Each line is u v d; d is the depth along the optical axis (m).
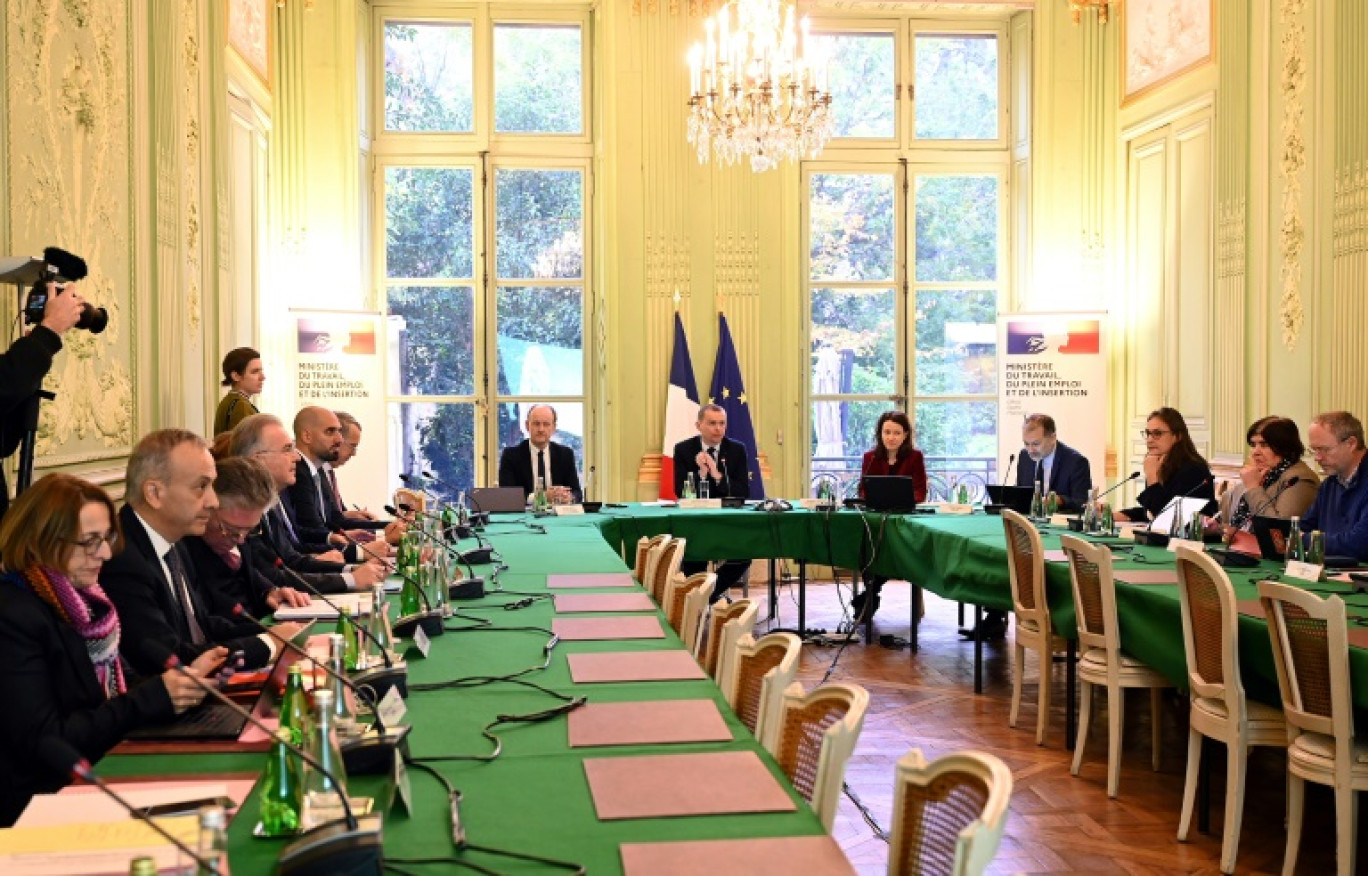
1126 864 3.62
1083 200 8.99
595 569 4.46
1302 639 3.23
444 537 4.85
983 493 9.46
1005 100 9.47
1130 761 4.72
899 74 9.41
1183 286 7.96
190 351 5.84
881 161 9.39
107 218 4.71
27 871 1.50
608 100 8.91
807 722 2.09
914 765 1.68
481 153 9.17
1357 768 3.14
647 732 2.17
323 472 6.11
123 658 2.75
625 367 8.95
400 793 1.74
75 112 4.36
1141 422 8.52
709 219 9.01
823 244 9.39
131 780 1.94
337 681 2.05
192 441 2.98
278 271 8.35
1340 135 6.25
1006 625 7.14
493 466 9.27
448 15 9.13
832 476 9.42
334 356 8.34
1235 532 5.07
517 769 1.97
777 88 6.83
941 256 9.50
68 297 3.41
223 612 3.40
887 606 8.34
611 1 8.89
